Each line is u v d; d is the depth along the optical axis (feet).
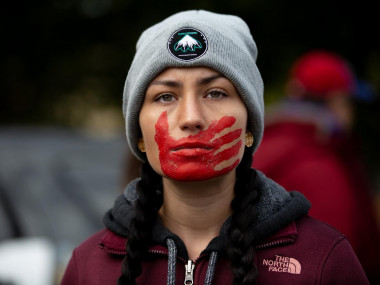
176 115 4.84
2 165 11.80
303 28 23.15
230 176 5.16
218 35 4.91
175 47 4.82
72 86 40.45
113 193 11.24
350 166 9.21
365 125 18.57
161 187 5.66
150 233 5.13
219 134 4.81
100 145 13.88
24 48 40.47
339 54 21.72
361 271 5.09
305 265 4.94
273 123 9.23
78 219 10.36
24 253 9.19
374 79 21.94
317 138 8.99
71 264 5.58
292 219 5.13
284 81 23.15
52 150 13.24
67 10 38.65
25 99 42.80
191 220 5.14
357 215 8.65
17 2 39.78
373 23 21.15
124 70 36.04
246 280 4.67
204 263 5.02
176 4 29.09
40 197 10.76
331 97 9.60
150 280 5.10
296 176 8.68
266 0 23.73
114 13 34.55
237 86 4.90
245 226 4.91
